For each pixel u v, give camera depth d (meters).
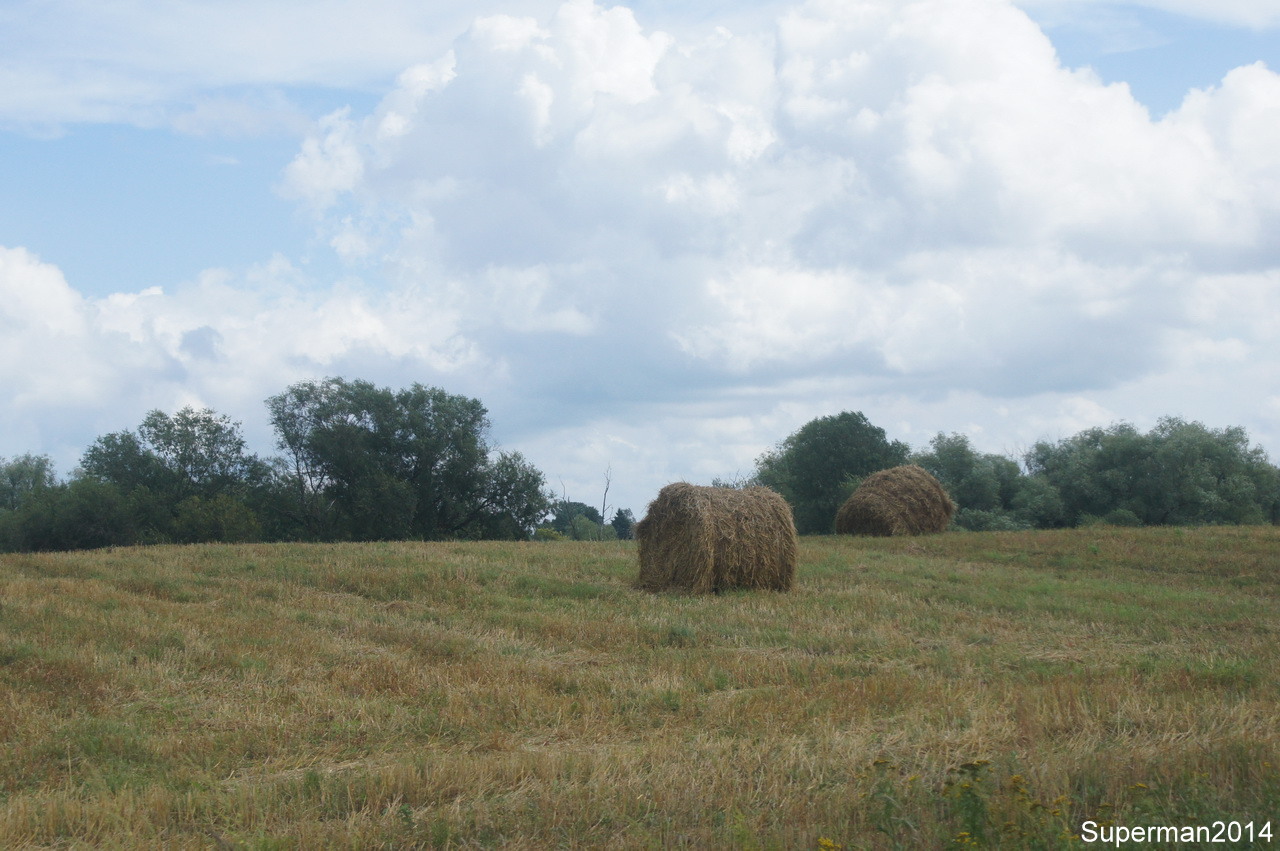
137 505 54.09
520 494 58.38
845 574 21.25
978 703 9.09
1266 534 25.84
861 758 7.23
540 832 6.06
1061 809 5.64
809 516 57.03
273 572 20.31
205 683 10.77
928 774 6.82
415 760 7.60
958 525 52.72
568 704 9.57
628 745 8.26
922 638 13.68
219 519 52.06
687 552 18.81
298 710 9.57
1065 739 7.84
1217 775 6.37
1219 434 55.72
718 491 19.41
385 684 10.53
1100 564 23.69
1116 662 11.78
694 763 7.26
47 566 21.38
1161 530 28.09
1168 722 7.98
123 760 7.99
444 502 58.00
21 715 9.15
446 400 58.06
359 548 25.30
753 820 5.96
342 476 55.88
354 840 5.82
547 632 13.92
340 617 14.95
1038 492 54.91
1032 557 25.25
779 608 16.30
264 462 58.19
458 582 18.70
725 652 12.53
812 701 9.45
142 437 57.91
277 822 6.37
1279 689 9.66
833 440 57.22
